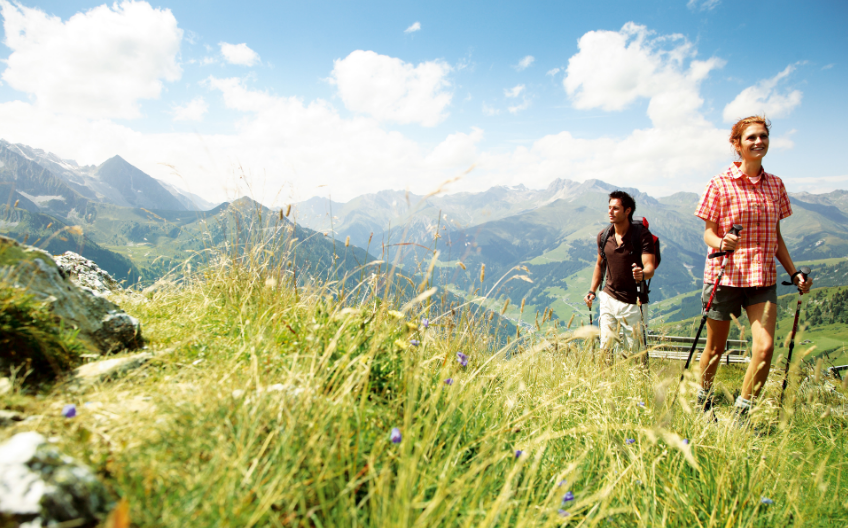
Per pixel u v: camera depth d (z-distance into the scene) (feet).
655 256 18.31
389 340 8.93
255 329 9.67
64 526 3.67
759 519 7.77
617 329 17.17
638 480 8.11
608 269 19.33
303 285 11.58
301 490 5.25
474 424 8.55
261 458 5.61
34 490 3.71
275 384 7.06
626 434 9.48
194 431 5.48
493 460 6.48
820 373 11.45
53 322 7.69
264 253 12.39
